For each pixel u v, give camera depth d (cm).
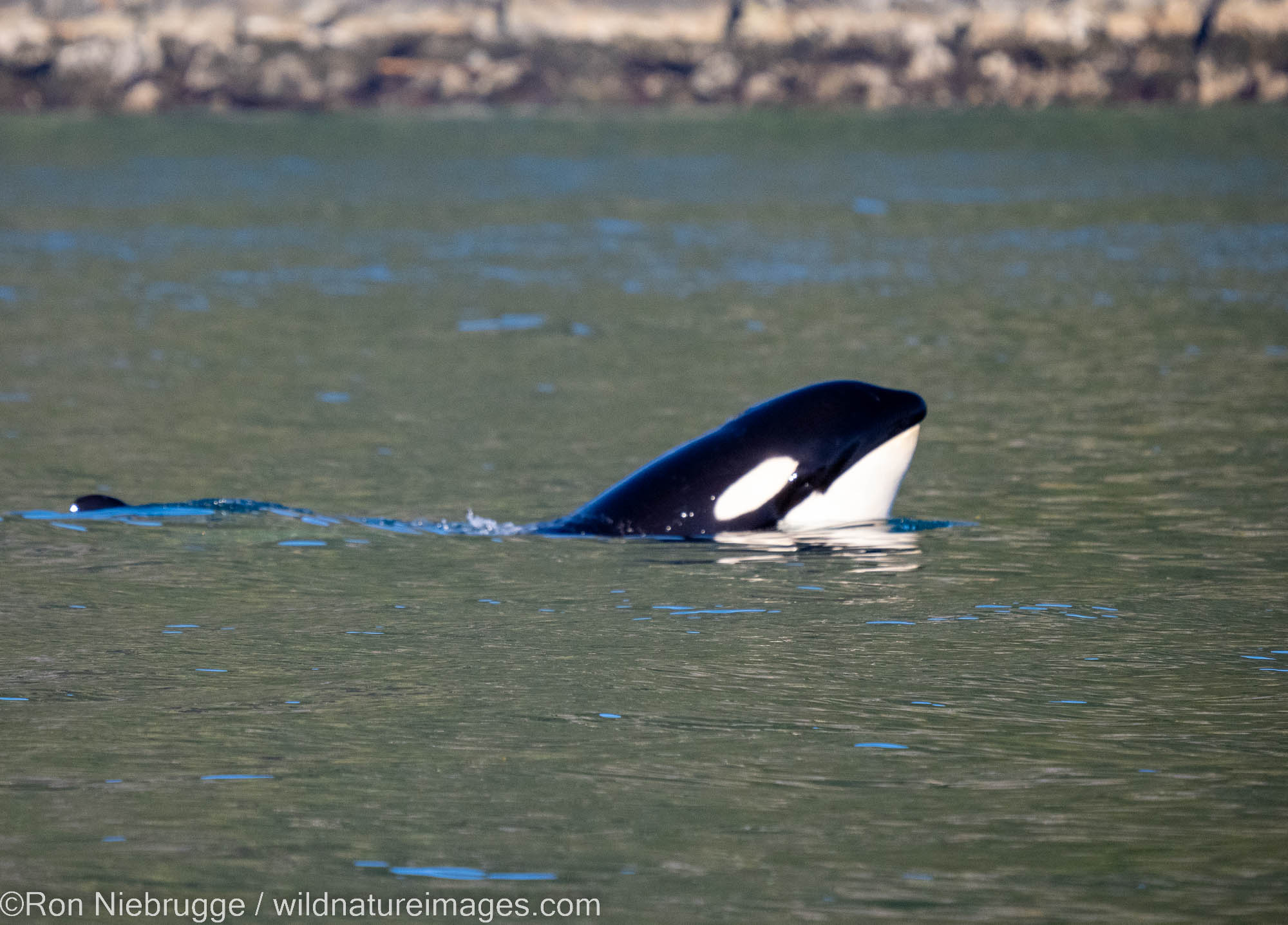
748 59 18800
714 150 15050
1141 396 4153
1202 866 1299
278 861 1308
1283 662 1914
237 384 4488
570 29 18688
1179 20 18700
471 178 12744
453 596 2292
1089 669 1892
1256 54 18775
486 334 5481
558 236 8912
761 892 1249
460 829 1377
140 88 18400
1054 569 2450
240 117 18000
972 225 9306
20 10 18300
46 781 1494
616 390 4359
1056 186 11775
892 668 1898
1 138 16050
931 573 2428
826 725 1669
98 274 7206
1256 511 2864
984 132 16338
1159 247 8025
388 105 18875
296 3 18600
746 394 4269
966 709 1728
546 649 1989
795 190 11631
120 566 2491
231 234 8988
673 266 7525
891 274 7112
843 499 2738
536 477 3269
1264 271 7000
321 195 11362
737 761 1553
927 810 1424
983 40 18762
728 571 2439
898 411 2769
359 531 2755
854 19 18788
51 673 1875
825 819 1401
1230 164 13550
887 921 1199
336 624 2127
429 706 1739
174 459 3469
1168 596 2270
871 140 15825
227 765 1541
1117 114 17775
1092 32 18700
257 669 1894
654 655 1959
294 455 3512
